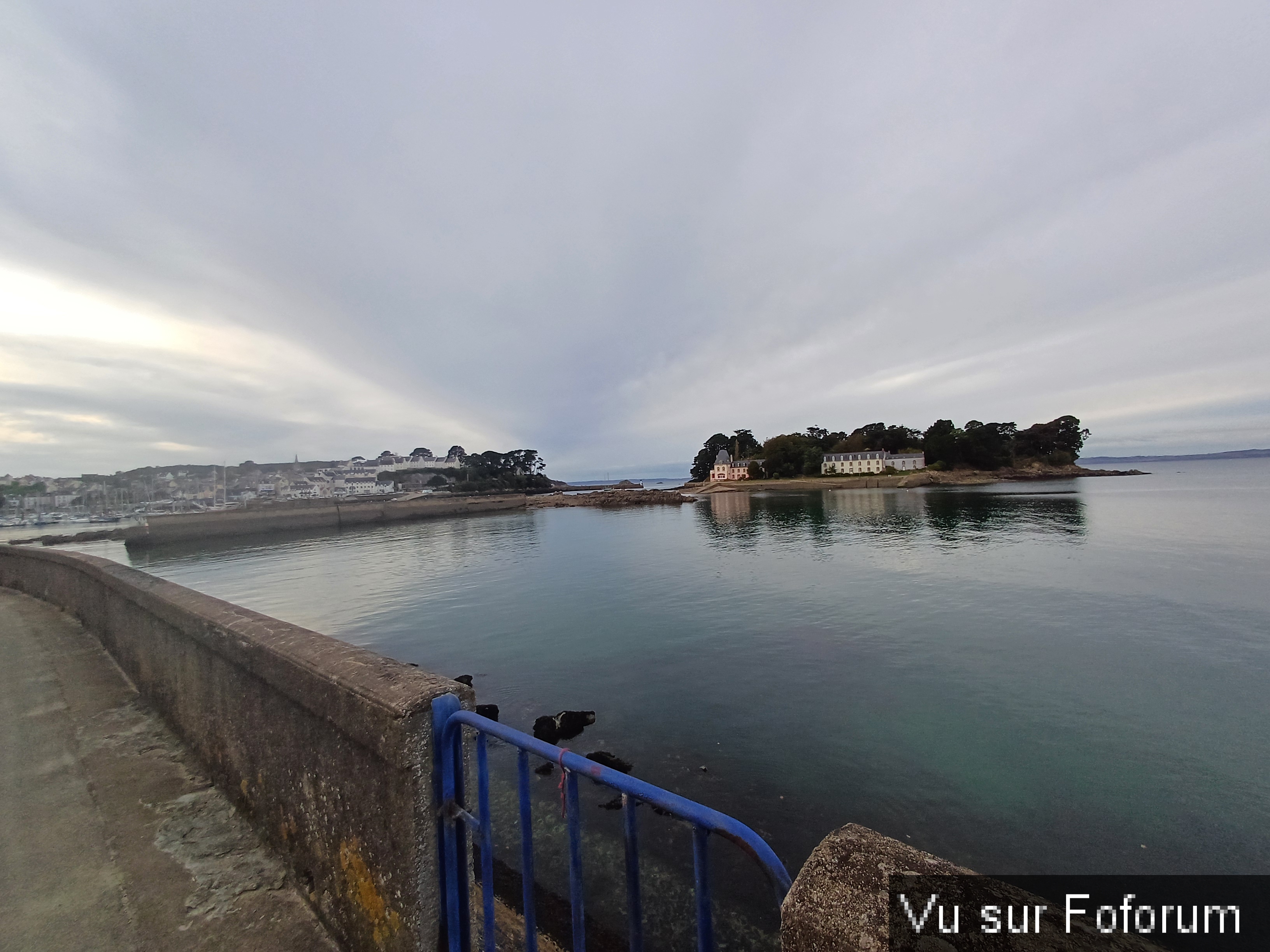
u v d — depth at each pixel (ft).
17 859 8.31
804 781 22.95
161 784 10.45
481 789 5.68
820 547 96.99
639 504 281.74
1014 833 19.58
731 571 76.74
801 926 3.64
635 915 4.78
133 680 15.80
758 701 31.37
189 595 13.28
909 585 62.13
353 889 6.47
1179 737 26.14
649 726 28.45
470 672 38.34
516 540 136.15
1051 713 28.94
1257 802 20.93
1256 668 34.68
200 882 7.83
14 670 16.99
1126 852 18.54
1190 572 63.72
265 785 8.58
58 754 11.61
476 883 6.58
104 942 6.77
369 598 67.41
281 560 111.55
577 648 43.47
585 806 20.80
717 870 17.21
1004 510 152.05
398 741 5.62
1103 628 43.96
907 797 21.76
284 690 7.77
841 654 39.45
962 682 33.45
